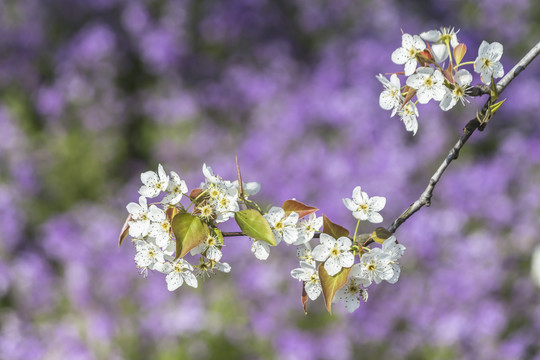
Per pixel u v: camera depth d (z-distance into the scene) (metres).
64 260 5.99
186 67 8.38
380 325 5.21
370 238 1.72
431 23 9.06
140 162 7.55
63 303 5.76
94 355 5.18
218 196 1.68
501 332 5.19
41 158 7.15
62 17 8.63
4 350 5.41
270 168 6.60
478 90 1.75
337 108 6.96
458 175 6.33
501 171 6.25
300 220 1.74
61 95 7.59
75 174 7.02
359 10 8.95
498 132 7.16
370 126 6.79
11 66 8.24
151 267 1.73
